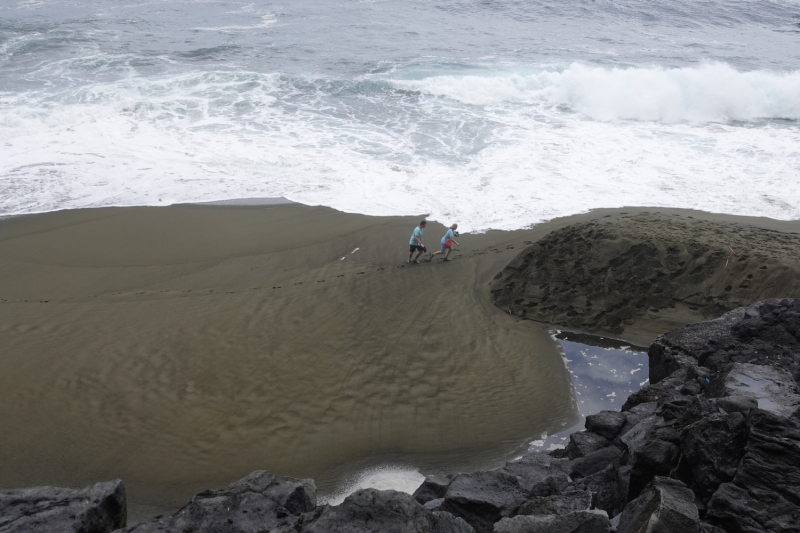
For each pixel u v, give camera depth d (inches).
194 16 1638.8
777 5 1929.1
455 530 193.8
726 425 218.4
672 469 225.5
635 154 819.4
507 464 277.6
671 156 813.9
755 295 435.8
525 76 1102.4
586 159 807.1
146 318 478.3
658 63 1274.6
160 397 384.8
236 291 531.2
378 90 1059.3
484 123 939.3
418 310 500.7
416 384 408.5
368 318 485.4
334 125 928.3
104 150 834.8
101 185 751.1
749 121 966.4
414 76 1136.2
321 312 491.8
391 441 357.1
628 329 463.5
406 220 673.0
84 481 319.6
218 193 740.7
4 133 863.1
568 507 211.8
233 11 1704.0
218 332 457.1
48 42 1294.3
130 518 294.7
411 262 586.2
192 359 423.2
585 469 261.3
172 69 1151.6
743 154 815.7
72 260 593.3
